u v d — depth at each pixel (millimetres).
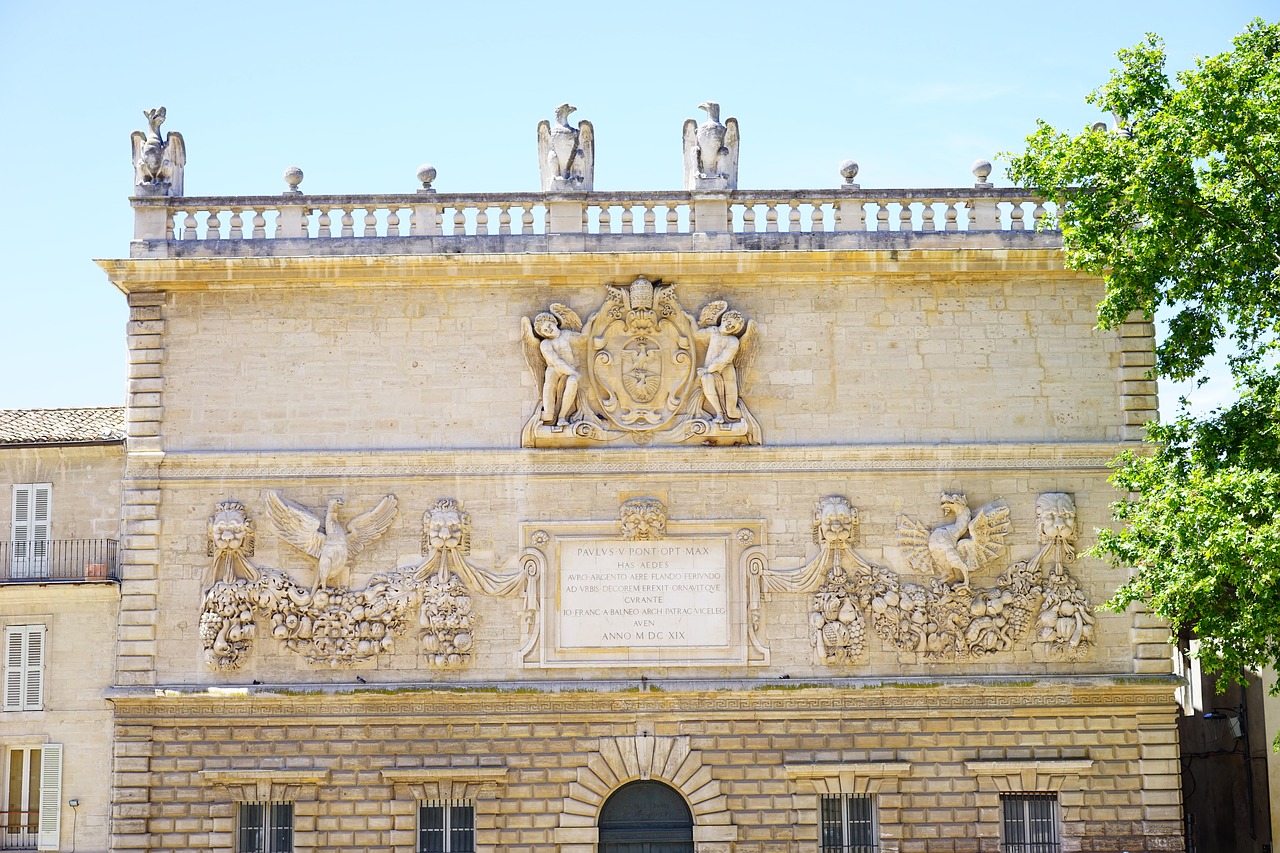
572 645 46031
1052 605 46438
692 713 46031
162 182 48406
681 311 47312
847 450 46844
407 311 47594
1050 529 46500
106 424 50812
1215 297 43188
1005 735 46188
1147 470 42688
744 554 46438
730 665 46031
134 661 46094
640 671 46000
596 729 45969
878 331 47656
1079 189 44250
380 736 45969
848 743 46062
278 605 46125
